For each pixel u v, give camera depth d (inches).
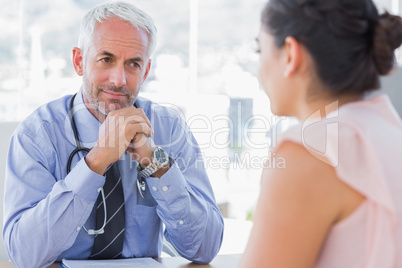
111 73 75.0
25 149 75.2
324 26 39.8
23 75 214.5
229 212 209.5
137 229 78.0
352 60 40.2
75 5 217.0
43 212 67.8
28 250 68.1
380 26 39.8
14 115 213.6
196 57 243.0
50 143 76.9
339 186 38.3
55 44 216.8
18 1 211.8
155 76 237.0
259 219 39.9
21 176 73.9
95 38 74.9
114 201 73.9
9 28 211.9
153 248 79.9
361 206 38.1
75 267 64.6
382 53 40.3
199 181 84.2
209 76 244.5
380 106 42.3
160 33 237.8
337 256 38.6
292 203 38.5
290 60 41.4
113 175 74.7
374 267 37.5
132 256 77.2
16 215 71.5
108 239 73.2
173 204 74.1
